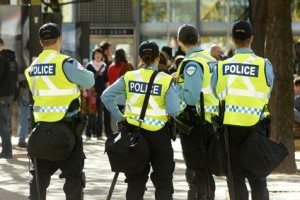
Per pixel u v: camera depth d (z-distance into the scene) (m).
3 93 29.33
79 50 39.53
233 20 63.19
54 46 17.08
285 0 26.78
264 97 16.52
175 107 16.59
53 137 16.42
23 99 32.44
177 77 17.83
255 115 16.33
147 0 63.19
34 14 33.22
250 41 16.73
